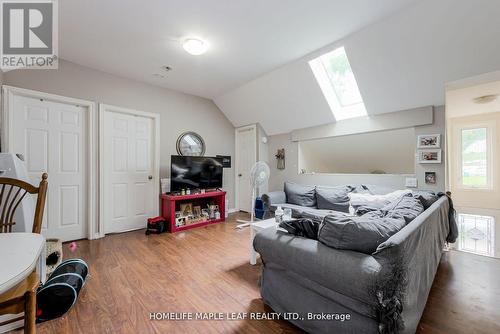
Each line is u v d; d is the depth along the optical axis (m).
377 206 2.63
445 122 2.79
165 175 4.03
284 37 2.57
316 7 2.09
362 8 2.12
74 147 3.14
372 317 1.03
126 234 3.46
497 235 4.38
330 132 3.85
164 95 4.04
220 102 4.75
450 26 2.15
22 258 0.82
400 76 2.77
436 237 1.92
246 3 2.03
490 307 1.67
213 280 2.05
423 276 1.44
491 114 4.39
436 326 1.46
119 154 3.55
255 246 1.60
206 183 4.18
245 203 5.10
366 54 2.70
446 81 2.59
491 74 2.35
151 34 2.48
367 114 3.40
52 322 1.48
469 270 2.29
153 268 2.29
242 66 3.28
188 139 4.36
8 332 1.41
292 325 1.47
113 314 1.57
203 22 2.29
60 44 2.65
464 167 4.72
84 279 1.86
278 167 4.73
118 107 3.48
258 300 1.75
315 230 1.38
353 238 1.15
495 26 2.02
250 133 4.98
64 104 3.06
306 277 1.28
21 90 2.70
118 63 3.13
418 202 1.97
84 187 3.21
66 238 3.06
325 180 3.99
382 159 3.93
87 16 2.17
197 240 3.17
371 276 0.99
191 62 3.13
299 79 3.44
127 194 3.63
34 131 2.84
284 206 3.70
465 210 4.70
